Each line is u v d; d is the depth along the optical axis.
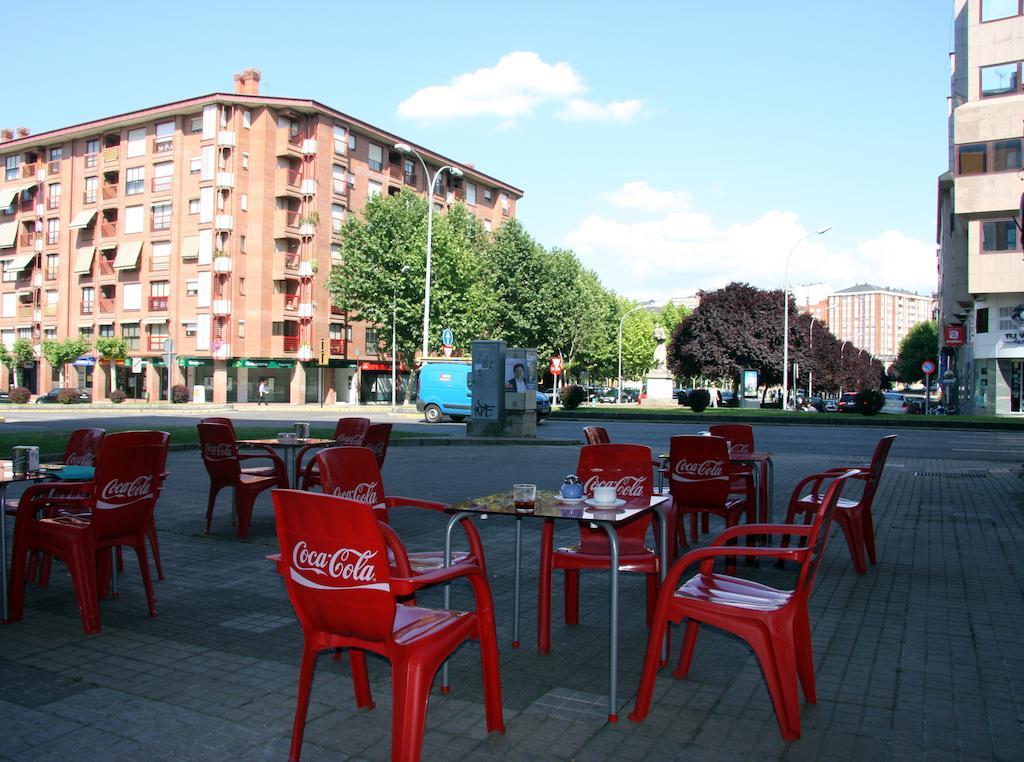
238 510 8.73
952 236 51.25
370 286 46.97
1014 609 6.11
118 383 55.03
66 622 5.65
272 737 3.78
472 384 22.86
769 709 4.15
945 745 3.73
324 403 55.00
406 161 61.72
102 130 54.75
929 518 10.45
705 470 6.80
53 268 58.62
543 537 5.07
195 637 5.32
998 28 39.09
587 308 59.53
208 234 50.31
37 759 3.53
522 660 4.91
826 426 33.00
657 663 4.03
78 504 6.51
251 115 51.12
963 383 48.81
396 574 4.43
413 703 3.24
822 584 6.89
